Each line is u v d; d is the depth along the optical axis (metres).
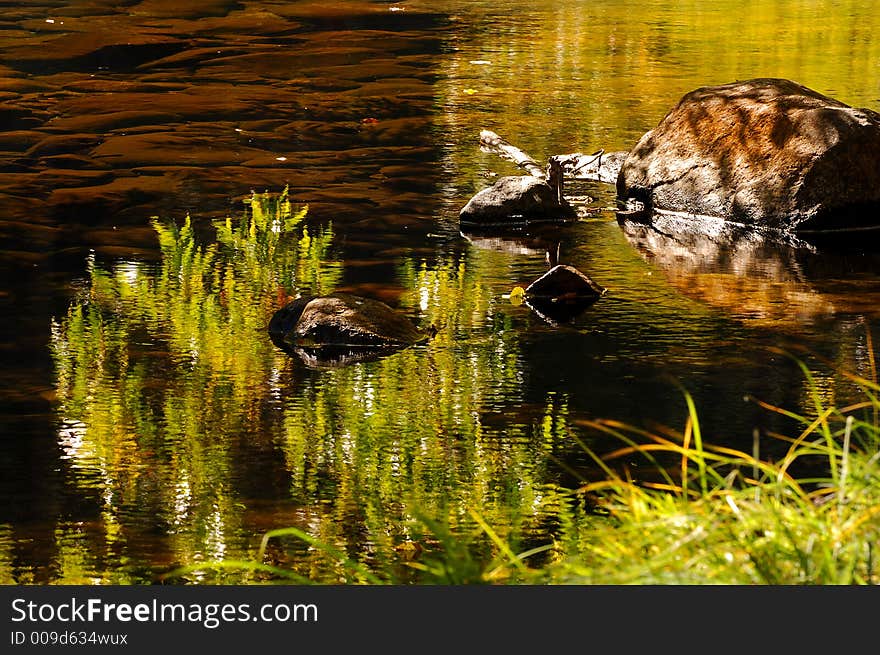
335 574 9.90
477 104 30.42
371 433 12.76
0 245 19.48
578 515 10.88
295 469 11.98
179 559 10.23
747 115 22.02
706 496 8.18
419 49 39.03
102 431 12.86
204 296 17.30
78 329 15.89
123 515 11.05
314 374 14.45
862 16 48.31
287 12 47.28
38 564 10.12
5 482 11.71
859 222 21.05
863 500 7.93
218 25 43.50
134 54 37.28
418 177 23.97
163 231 20.34
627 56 37.81
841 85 32.09
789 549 7.53
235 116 28.97
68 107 29.78
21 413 13.28
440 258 19.20
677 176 22.36
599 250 19.88
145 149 25.75
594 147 26.00
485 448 12.42
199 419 13.17
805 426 12.74
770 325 16.12
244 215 21.33
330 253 19.30
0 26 42.41
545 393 13.82
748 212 21.41
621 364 14.70
